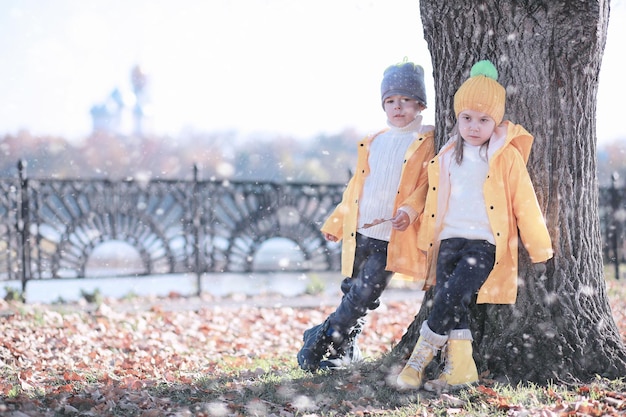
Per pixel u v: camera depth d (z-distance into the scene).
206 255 10.19
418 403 3.75
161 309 8.38
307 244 10.71
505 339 4.20
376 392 4.02
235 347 6.62
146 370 5.04
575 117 4.27
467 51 4.32
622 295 9.48
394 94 4.39
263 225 10.51
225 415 3.72
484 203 3.95
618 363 4.14
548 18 4.16
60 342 6.34
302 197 10.70
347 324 4.46
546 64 4.21
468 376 3.96
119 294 10.32
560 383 4.03
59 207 10.56
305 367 4.57
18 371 4.93
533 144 4.21
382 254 4.35
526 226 3.94
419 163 4.34
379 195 4.38
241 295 9.66
